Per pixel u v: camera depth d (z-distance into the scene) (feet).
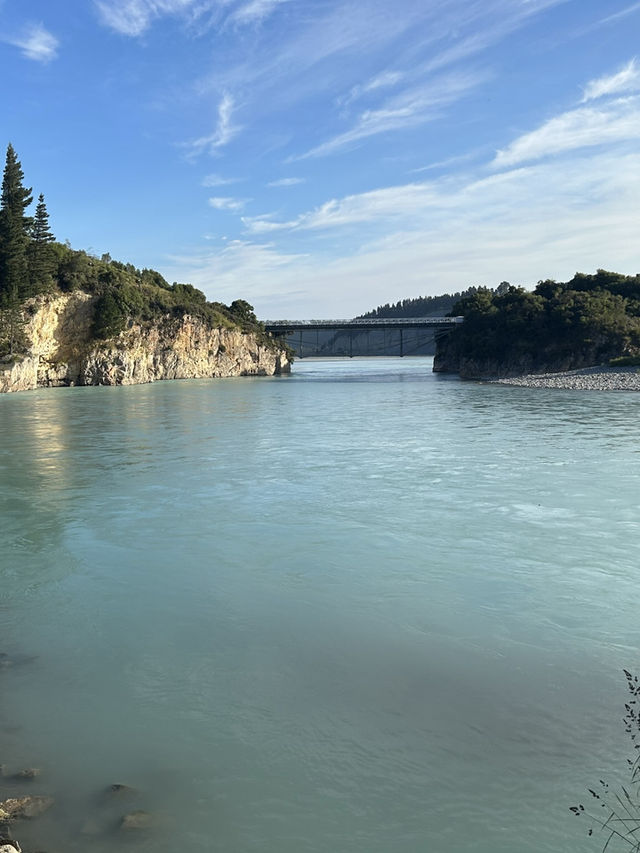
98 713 27.55
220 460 93.25
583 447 99.45
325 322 512.63
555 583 42.37
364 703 27.99
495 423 136.05
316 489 72.54
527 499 65.92
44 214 323.98
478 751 24.39
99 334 337.93
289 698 28.53
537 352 367.86
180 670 31.24
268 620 37.09
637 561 46.55
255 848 19.81
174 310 409.08
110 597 40.86
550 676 30.09
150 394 260.83
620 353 330.54
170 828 20.68
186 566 46.78
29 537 54.49
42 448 106.52
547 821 20.70
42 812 21.31
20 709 27.86
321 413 169.07
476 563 46.60
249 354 481.46
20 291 292.61
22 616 38.04
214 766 23.94
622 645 33.32
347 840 20.21
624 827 20.24
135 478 80.02
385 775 23.24
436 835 20.29
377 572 44.98
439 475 79.61
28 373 301.02
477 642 33.86
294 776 23.30
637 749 24.25
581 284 429.79
